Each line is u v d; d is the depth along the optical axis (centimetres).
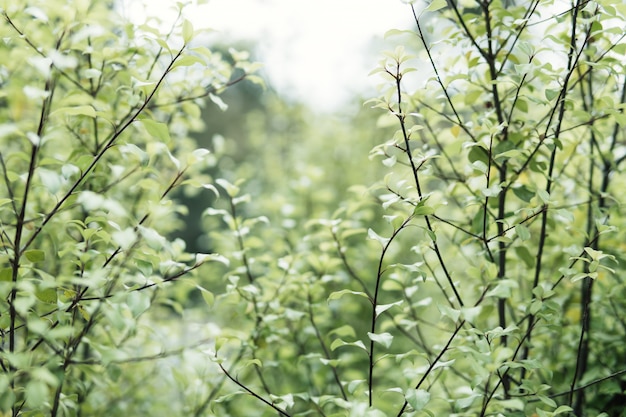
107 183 312
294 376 385
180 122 332
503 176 250
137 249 196
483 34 258
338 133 623
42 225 186
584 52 242
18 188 301
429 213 198
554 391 287
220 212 287
